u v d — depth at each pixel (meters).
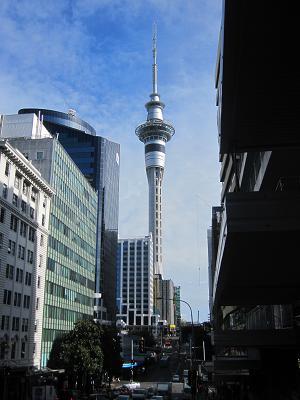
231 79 11.36
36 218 65.50
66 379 62.28
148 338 138.00
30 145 75.19
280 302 31.98
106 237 157.38
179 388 54.22
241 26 9.73
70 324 80.94
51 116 176.12
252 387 40.41
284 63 10.73
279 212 13.61
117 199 178.25
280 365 34.91
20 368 53.59
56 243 75.12
